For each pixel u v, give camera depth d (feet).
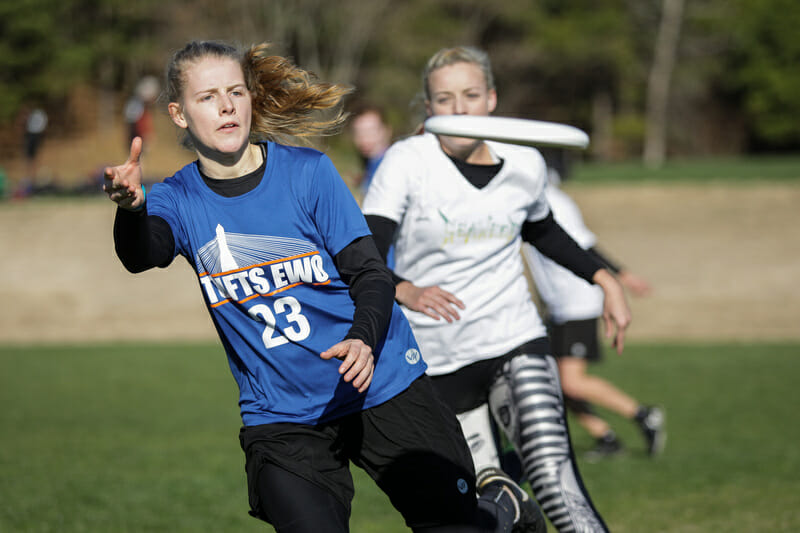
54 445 80.23
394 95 498.69
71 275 193.88
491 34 582.35
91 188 269.03
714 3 597.93
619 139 621.72
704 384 107.34
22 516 56.24
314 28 499.51
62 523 54.65
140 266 30.53
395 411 33.81
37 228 222.89
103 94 475.31
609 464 71.82
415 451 33.71
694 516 54.60
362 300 30.71
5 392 109.29
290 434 32.73
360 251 31.99
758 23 580.30
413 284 42.68
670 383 108.27
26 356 138.31
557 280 73.87
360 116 82.38
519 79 583.99
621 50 579.48
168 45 464.24
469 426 44.06
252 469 32.76
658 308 166.50
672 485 63.72
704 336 147.23
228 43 33.96
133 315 172.45
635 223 226.79
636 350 134.51
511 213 43.06
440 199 42.47
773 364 120.47
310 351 32.55
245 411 33.55
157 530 53.21
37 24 456.04
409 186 42.60
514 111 582.35
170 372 122.72
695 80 598.75
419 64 520.42
